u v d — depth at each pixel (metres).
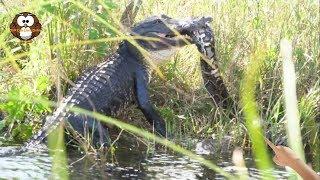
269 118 5.61
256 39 6.25
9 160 4.71
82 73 6.09
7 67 6.00
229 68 6.27
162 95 6.32
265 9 6.80
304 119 5.45
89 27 5.82
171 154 5.28
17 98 2.39
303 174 1.59
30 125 5.61
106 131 5.45
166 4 7.29
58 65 5.41
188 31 6.26
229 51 6.41
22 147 5.06
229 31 6.59
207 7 7.20
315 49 6.22
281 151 1.57
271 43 6.31
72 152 5.15
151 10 7.16
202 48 6.14
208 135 5.70
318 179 1.59
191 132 5.79
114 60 6.22
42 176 4.36
